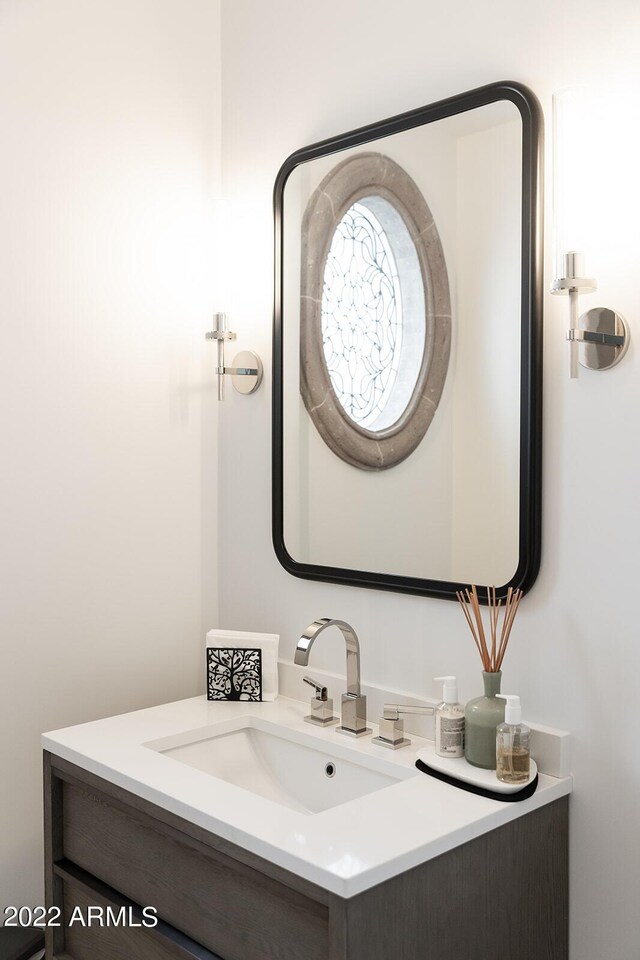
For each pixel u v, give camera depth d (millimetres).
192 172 2160
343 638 1898
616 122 1427
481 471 1611
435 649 1719
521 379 1538
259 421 2105
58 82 1923
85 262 1979
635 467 1416
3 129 1843
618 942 1459
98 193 1996
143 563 2098
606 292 1445
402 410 1756
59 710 1967
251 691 1951
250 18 2115
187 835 1429
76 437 1977
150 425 2102
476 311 1617
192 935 1466
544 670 1547
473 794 1437
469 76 1644
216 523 2227
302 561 1979
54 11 1911
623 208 1423
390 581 1768
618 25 1423
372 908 1204
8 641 1885
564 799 1503
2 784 1884
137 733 1748
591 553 1477
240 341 2158
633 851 1436
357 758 1638
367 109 1837
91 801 1680
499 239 1577
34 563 1919
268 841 1271
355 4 1855
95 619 2018
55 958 1748
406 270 1742
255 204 2115
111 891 1633
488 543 1603
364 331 1833
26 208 1882
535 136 1516
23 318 1885
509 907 1407
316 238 1938
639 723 1422
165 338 2123
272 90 2061
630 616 1429
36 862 1940
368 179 1817
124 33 2027
